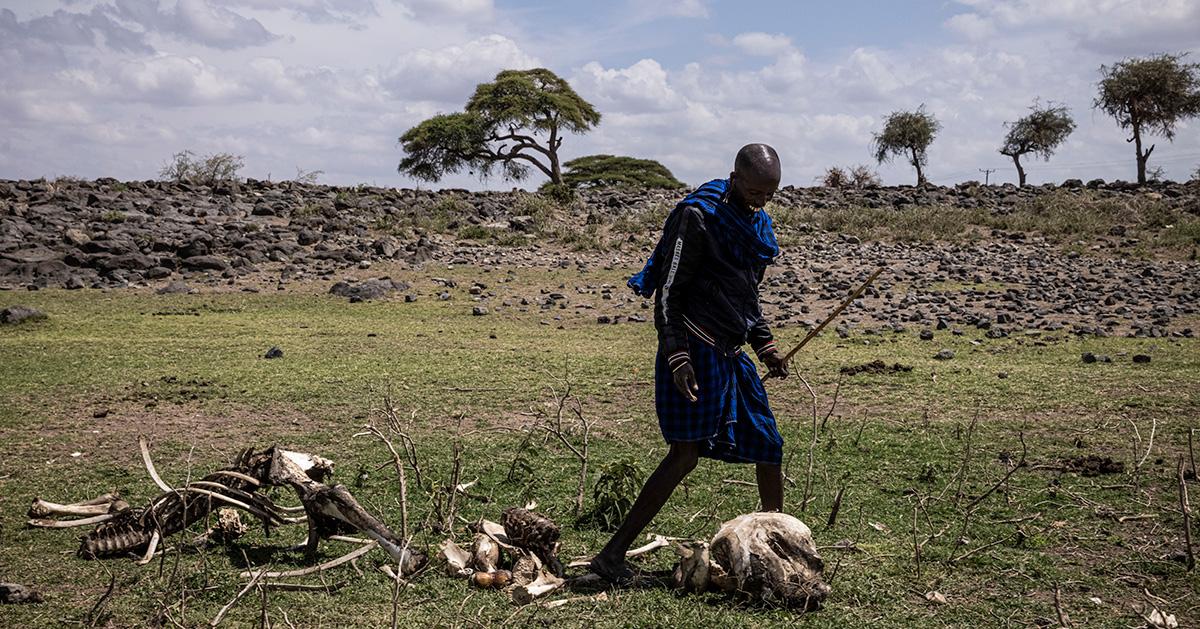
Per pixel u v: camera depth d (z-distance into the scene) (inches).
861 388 379.9
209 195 968.3
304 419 320.8
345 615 162.4
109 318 562.9
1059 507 228.1
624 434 303.6
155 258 717.9
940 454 278.2
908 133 1956.2
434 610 164.6
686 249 171.5
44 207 845.2
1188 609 170.7
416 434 301.1
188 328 535.8
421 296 667.4
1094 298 635.5
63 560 188.7
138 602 166.9
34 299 620.1
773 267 752.3
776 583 166.2
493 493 237.1
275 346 473.7
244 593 159.2
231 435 298.7
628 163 1977.1
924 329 546.0
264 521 193.2
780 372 185.9
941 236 879.7
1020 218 921.5
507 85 1919.3
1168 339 515.2
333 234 830.5
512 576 176.9
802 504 224.2
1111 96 1704.0
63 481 246.5
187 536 201.0
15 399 346.0
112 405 338.6
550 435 296.4
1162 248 816.3
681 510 222.8
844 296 653.9
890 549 197.9
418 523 211.8
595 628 157.6
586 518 216.2
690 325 174.1
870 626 159.9
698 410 172.7
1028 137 2054.6
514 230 898.1
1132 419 321.7
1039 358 459.8
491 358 446.9
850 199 1055.6
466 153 1926.7
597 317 599.5
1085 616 166.2
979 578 183.5
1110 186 1114.1
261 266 737.6
